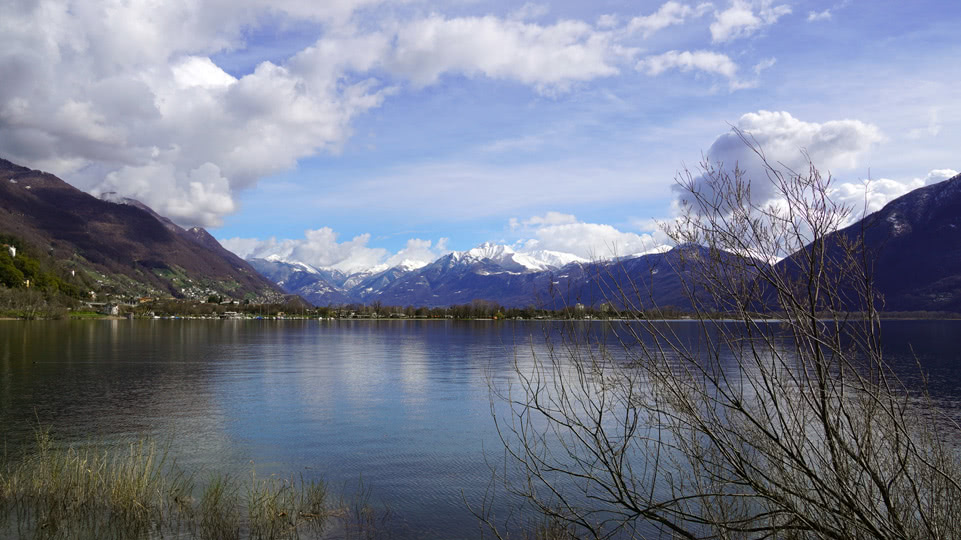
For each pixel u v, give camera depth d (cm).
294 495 1585
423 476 1825
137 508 1347
